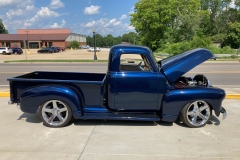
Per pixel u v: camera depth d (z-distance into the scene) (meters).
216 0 46.66
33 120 4.68
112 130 4.16
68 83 4.28
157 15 39.72
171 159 3.15
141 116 4.34
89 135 3.93
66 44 77.94
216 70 13.55
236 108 5.59
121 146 3.52
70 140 3.72
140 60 4.48
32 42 73.12
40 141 3.68
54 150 3.38
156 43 42.44
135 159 3.14
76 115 4.23
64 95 4.13
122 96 4.30
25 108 4.23
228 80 9.92
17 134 3.96
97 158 3.16
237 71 13.02
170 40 38.47
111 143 3.63
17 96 4.38
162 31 41.16
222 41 41.78
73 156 3.21
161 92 4.29
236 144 3.63
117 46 4.36
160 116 4.39
